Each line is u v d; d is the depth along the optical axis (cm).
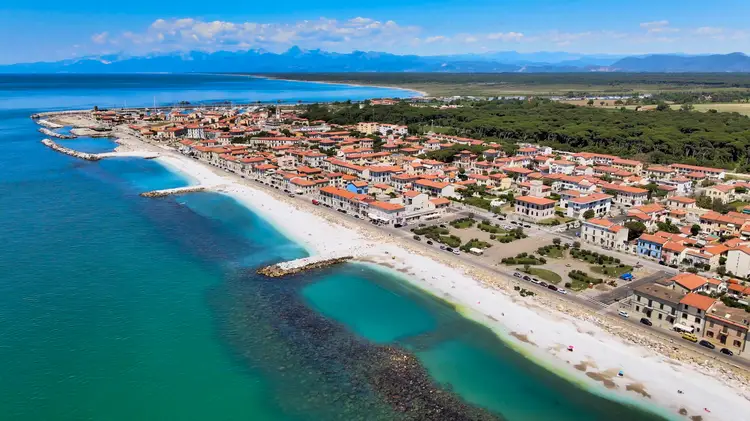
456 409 8225
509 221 17962
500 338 10256
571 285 12406
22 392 8394
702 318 9956
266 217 18288
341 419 7981
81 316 10869
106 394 8438
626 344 9894
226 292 12212
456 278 12988
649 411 8175
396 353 9738
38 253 14350
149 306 11406
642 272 13362
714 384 8681
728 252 13225
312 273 13400
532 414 8138
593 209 18738
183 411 8112
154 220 17712
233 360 9450
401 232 16612
